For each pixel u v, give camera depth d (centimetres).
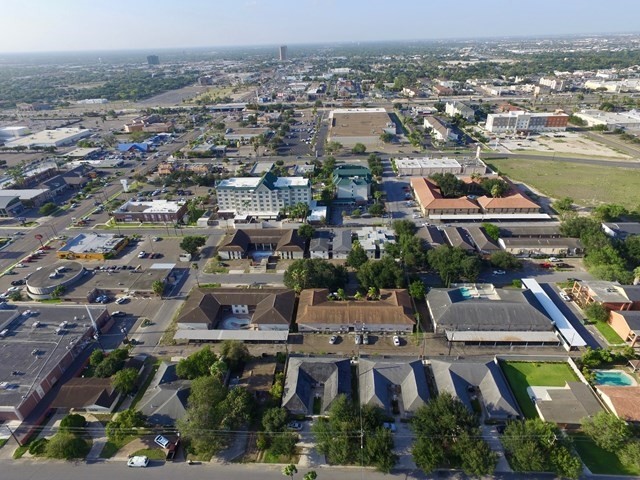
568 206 19562
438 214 19912
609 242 15350
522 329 11919
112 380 10200
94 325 12269
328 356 11319
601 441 8306
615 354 10781
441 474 8212
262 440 8738
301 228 17525
